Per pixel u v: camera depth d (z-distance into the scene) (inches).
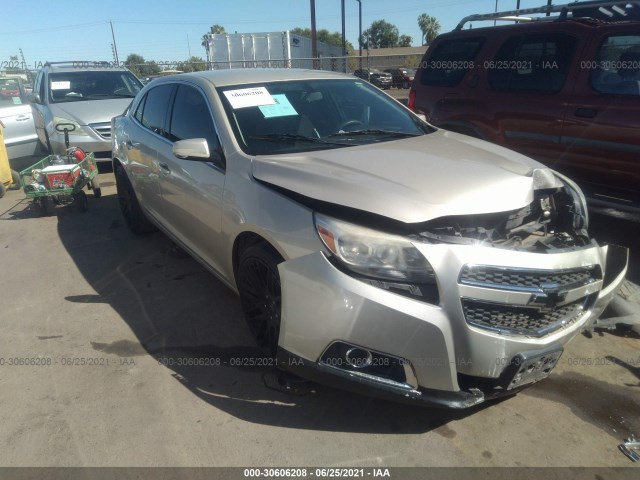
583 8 209.6
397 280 93.7
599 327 137.4
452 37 238.7
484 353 95.3
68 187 249.6
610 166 181.5
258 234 115.2
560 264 98.2
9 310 161.3
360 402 115.6
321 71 173.3
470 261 92.7
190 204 149.0
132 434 107.0
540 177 118.3
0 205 282.8
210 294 167.6
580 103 185.9
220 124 137.3
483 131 221.5
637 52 172.6
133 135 196.9
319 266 97.9
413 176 109.2
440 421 109.7
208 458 100.7
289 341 103.5
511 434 106.1
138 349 137.7
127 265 193.3
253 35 879.1
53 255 206.2
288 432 107.0
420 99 251.3
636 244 186.4
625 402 115.4
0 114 331.9
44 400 118.1
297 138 136.8
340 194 103.0
